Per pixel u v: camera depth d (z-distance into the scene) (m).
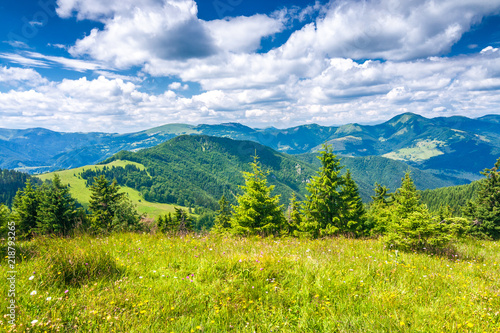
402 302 3.89
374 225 20.09
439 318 3.48
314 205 19.12
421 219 8.28
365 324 3.30
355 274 5.00
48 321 2.94
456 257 7.76
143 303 3.59
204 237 8.77
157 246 6.93
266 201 16.73
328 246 7.79
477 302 4.04
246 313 3.55
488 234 28.83
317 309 3.76
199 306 3.68
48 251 5.14
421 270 5.69
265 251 6.62
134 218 35.09
